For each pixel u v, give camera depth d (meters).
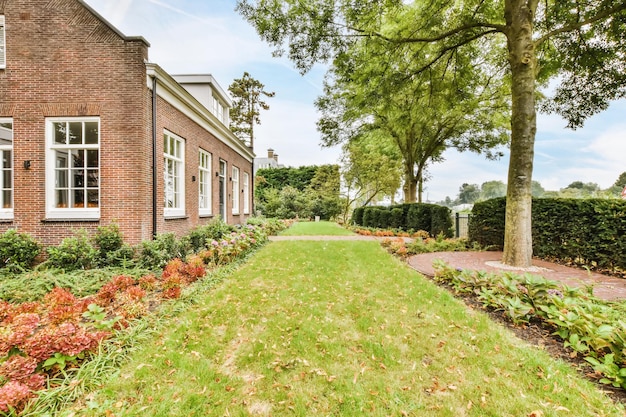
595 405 1.92
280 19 6.73
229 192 12.79
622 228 5.49
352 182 24.83
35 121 6.30
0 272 5.30
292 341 2.83
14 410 1.75
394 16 7.75
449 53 8.69
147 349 2.64
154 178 6.68
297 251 8.00
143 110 6.39
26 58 6.33
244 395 2.08
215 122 10.25
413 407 1.94
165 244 6.04
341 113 15.83
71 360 2.27
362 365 2.44
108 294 3.59
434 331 3.03
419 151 18.53
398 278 5.15
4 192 6.87
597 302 3.31
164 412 1.89
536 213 7.25
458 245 8.88
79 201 6.60
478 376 2.26
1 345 2.09
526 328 3.07
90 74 6.34
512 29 5.94
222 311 3.58
